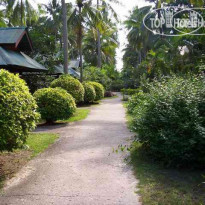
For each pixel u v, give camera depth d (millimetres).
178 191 3553
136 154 5242
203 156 4289
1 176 4258
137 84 25016
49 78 16234
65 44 15766
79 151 5680
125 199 3381
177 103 4758
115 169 4512
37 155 5438
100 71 25438
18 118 4332
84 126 8734
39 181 4035
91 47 34656
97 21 18250
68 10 18312
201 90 4852
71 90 13727
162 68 13617
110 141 6488
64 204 3273
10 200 3412
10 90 4422
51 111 8914
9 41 11438
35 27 21938
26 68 11836
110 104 16969
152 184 3805
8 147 4309
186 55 14000
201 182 3842
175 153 4266
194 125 4285
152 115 4836
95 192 3607
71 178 4137
